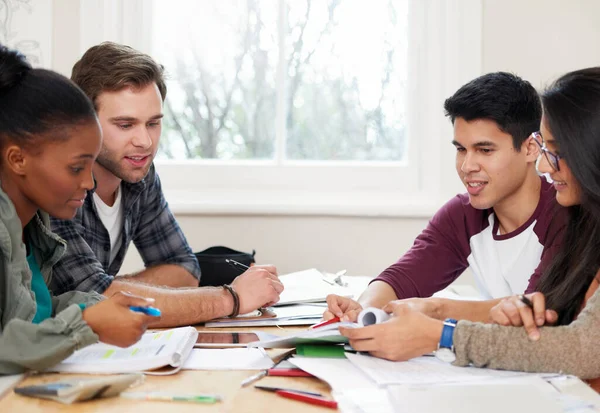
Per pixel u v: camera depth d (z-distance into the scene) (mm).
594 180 1214
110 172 1763
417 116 2693
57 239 1315
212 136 2770
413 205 2604
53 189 1174
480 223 1753
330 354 1218
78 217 1723
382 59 2738
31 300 1188
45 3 2572
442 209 1841
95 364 1120
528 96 1565
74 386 977
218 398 997
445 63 2648
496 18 2594
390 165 2719
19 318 1170
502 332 1141
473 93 1568
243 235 2635
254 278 1576
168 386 1061
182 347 1194
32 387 1000
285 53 2744
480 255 1750
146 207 1972
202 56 2758
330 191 2732
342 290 1830
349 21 2736
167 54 2754
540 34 2588
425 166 2701
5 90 1146
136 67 1670
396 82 2740
